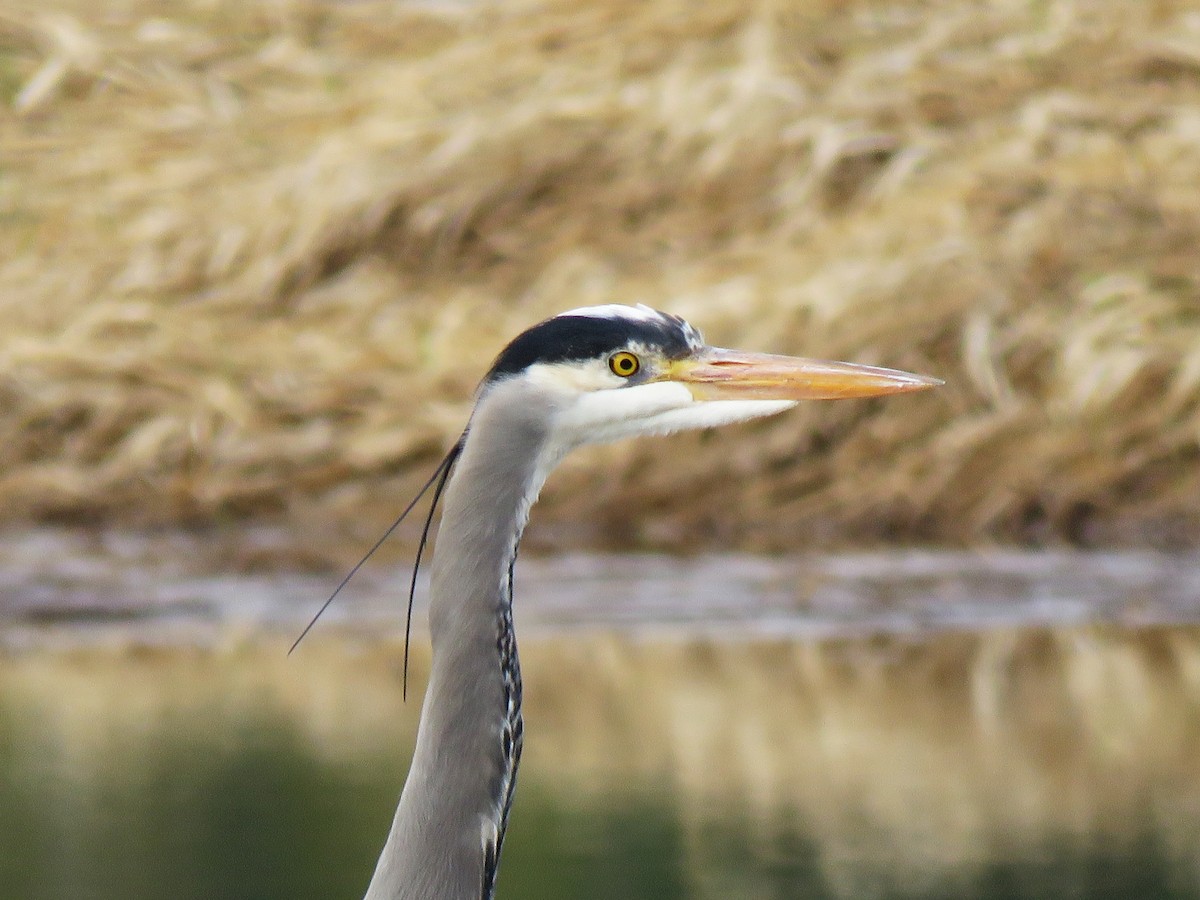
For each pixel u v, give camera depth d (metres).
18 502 14.24
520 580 12.79
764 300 14.92
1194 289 14.98
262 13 19.08
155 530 14.08
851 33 17.16
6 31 18.64
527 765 9.59
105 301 15.89
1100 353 14.39
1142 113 16.23
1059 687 10.56
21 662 11.15
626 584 12.64
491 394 5.86
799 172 16.22
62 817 8.77
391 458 14.38
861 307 14.77
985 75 16.69
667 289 15.30
